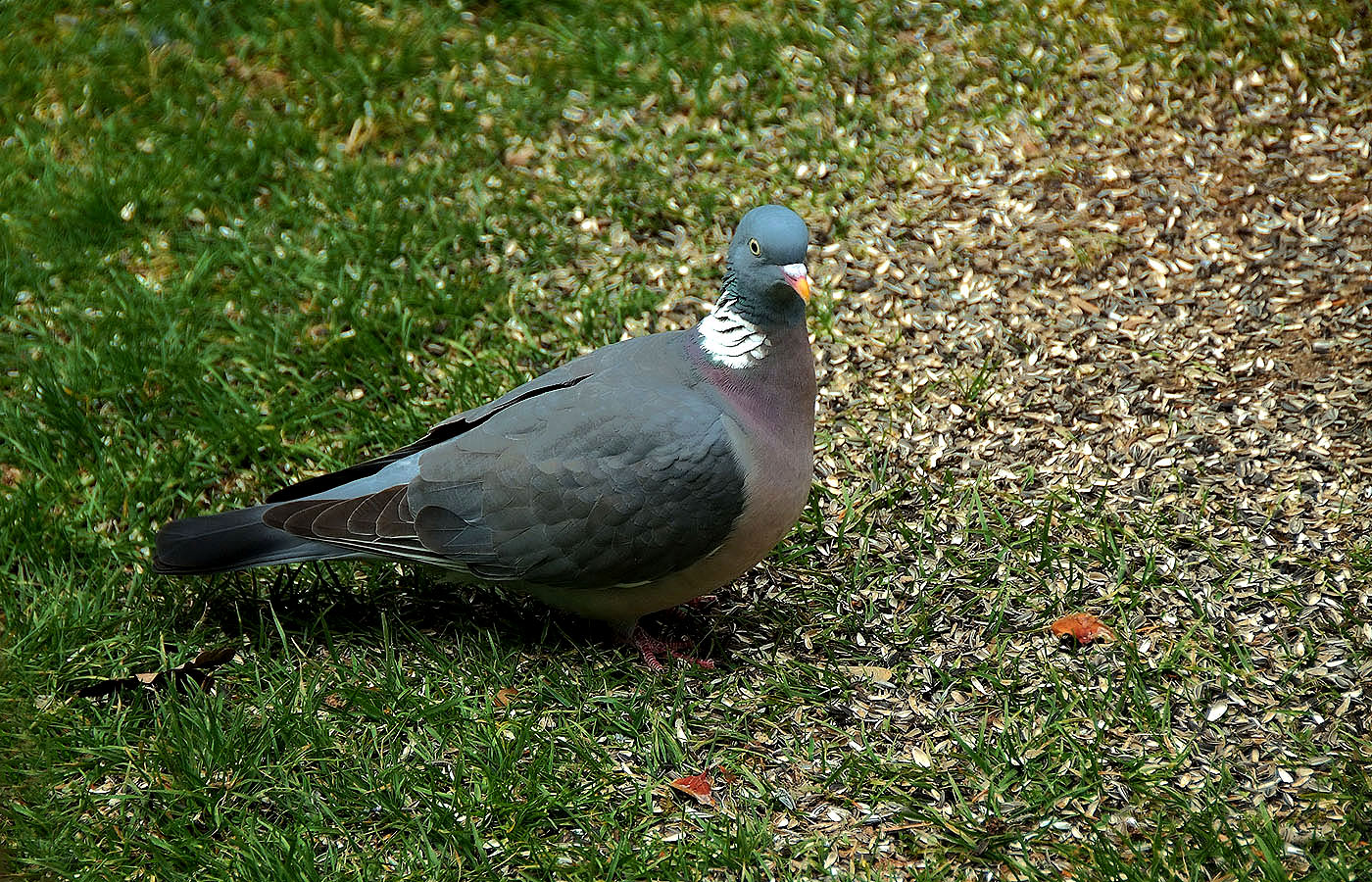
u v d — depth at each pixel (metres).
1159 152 12.12
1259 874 6.70
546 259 11.41
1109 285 10.93
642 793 7.32
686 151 12.39
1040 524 8.94
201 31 13.69
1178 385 9.98
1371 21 13.02
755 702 7.89
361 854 7.04
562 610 8.49
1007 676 7.95
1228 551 8.66
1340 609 8.18
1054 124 12.48
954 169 12.14
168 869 6.96
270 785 7.40
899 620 8.41
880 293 11.02
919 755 7.51
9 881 6.90
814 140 12.40
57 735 7.68
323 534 7.76
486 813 7.22
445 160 12.36
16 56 13.23
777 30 13.46
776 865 6.92
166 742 7.54
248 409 9.95
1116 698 7.73
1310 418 9.58
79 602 8.41
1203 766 7.31
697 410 7.45
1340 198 11.48
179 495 9.45
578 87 13.08
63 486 9.30
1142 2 13.42
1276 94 12.56
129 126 12.59
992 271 11.13
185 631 8.42
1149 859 6.80
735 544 7.64
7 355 10.49
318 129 12.67
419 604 8.59
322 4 13.84
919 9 13.59
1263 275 10.87
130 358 10.18
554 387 7.96
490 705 7.75
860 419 9.97
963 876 6.82
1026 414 9.89
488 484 7.64
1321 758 7.29
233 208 11.87
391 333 10.64
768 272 7.25
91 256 11.28
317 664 8.12
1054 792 7.18
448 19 13.88
